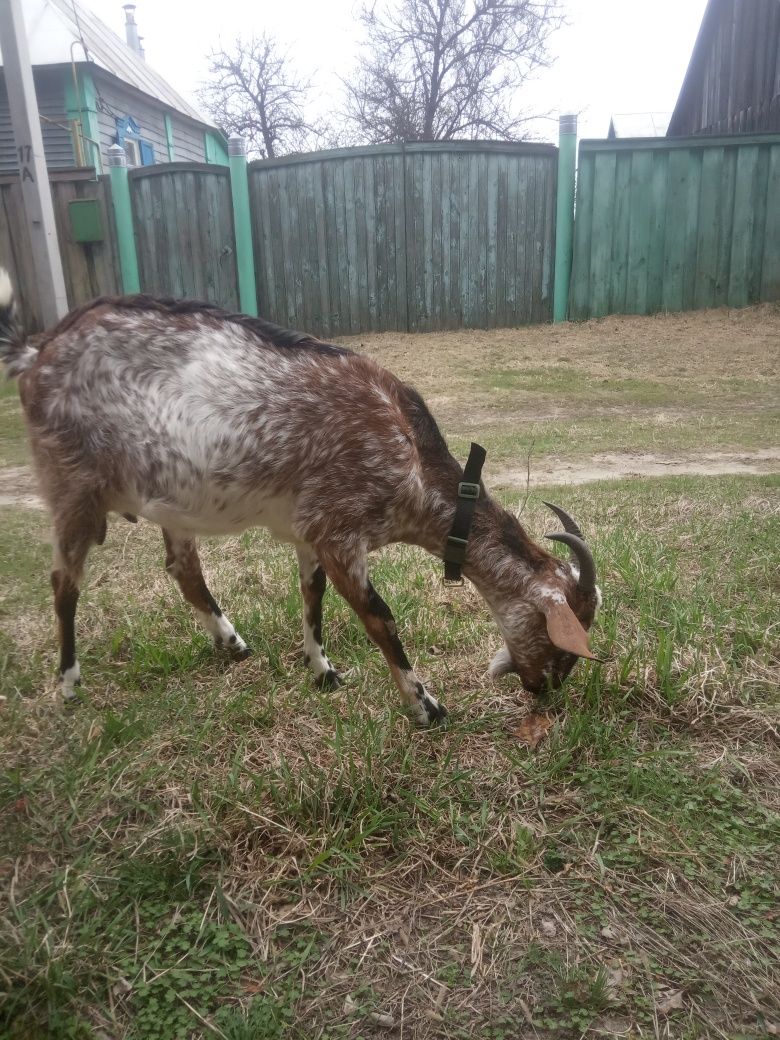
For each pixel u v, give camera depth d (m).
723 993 2.07
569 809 2.74
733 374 10.22
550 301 12.77
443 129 24.02
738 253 12.22
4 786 2.76
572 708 3.30
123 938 2.22
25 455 7.41
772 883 2.40
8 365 3.26
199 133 22.34
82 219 11.55
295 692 3.45
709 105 18.86
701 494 5.96
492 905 2.37
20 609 4.20
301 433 3.02
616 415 8.88
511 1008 2.04
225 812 2.71
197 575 3.64
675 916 2.31
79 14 19.69
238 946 2.21
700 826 2.64
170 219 11.96
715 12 17.47
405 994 2.08
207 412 2.98
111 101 16.38
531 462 7.15
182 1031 1.97
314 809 2.69
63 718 3.20
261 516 3.20
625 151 11.88
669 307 12.61
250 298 12.45
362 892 2.40
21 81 9.14
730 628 3.85
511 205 12.23
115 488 3.18
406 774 2.87
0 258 11.48
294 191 12.07
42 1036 1.95
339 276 12.46
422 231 12.27
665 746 3.08
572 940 2.23
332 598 4.25
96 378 3.05
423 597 4.34
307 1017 2.02
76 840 2.56
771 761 2.97
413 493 3.17
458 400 9.52
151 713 3.22
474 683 3.58
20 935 2.16
